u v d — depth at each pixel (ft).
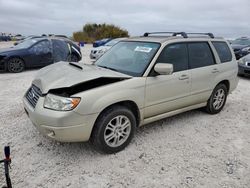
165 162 11.41
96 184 9.85
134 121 12.39
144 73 12.58
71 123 10.36
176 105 14.42
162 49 13.50
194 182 10.11
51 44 35.53
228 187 9.88
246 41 53.93
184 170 10.87
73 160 11.34
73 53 37.47
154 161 11.47
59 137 10.49
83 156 11.68
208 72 15.79
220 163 11.48
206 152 12.39
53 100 10.50
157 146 12.78
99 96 10.88
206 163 11.44
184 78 14.28
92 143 11.66
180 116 16.92
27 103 12.09
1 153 11.67
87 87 11.16
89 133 10.97
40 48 34.53
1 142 12.69
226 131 14.90
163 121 15.96
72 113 10.28
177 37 14.76
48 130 10.64
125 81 11.87
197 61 15.40
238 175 10.65
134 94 11.98
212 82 16.28
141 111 12.64
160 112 13.70
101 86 11.26
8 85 24.99
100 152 11.90
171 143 13.15
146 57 13.33
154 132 14.34
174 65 14.02
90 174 10.42
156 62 13.06
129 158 11.64
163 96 13.42
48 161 11.21
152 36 15.92
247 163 11.56
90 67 13.01
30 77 29.55
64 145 12.57
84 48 82.74
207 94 16.26
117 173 10.54
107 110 11.35
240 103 20.58
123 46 15.28
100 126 11.17
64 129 10.32
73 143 12.78
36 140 12.99
